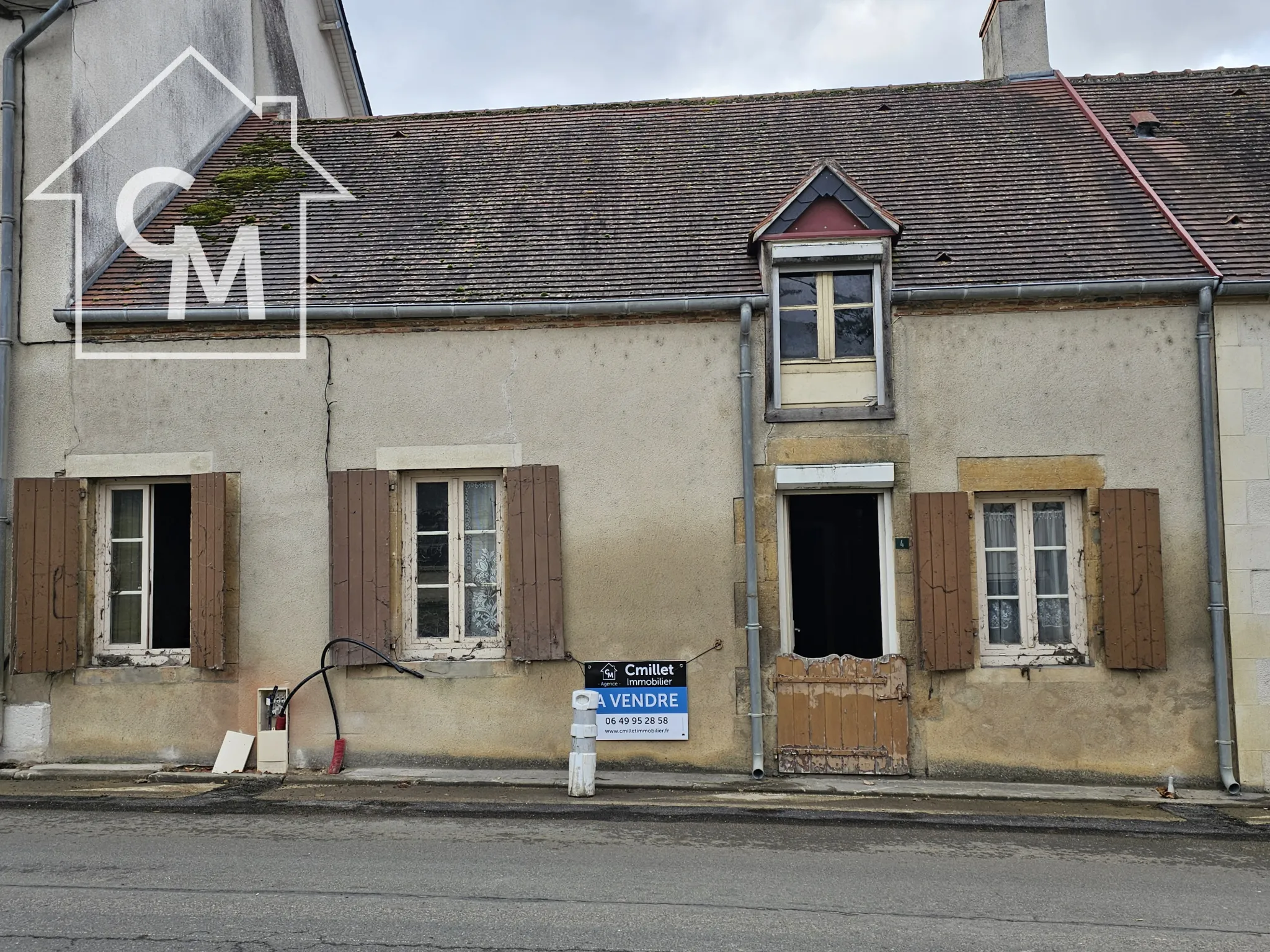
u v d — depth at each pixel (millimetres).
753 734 8828
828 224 9195
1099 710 8695
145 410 9406
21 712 9219
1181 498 8797
